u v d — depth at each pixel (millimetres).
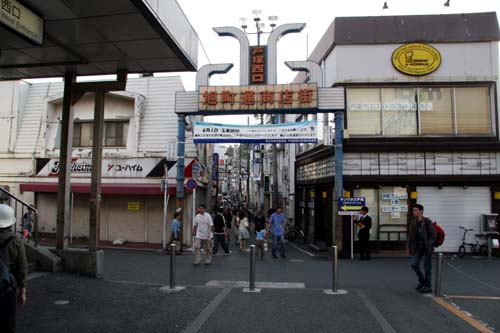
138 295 7438
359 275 11016
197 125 15750
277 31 16109
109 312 6277
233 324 5883
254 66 16062
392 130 16547
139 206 20000
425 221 8422
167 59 9023
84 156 20172
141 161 19797
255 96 15711
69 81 9633
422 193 16344
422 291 8375
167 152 19141
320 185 19406
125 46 8258
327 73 18156
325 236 19234
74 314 6105
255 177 42094
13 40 7867
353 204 14969
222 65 16219
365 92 16719
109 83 9539
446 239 16109
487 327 6035
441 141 16172
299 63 15797
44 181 20219
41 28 6809
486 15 16781
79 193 20250
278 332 5594
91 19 7027
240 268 12141
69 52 8562
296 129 15523
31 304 6523
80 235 20344
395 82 16547
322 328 5789
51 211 20438
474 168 16203
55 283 7969
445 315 6613
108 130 20719
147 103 20609
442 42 16703
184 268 12062
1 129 21016
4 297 3949
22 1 6301
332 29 17156
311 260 14469
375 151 16266
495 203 16125
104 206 20250
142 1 6410
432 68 16562
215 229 15977
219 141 15695
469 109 16609
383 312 6711
